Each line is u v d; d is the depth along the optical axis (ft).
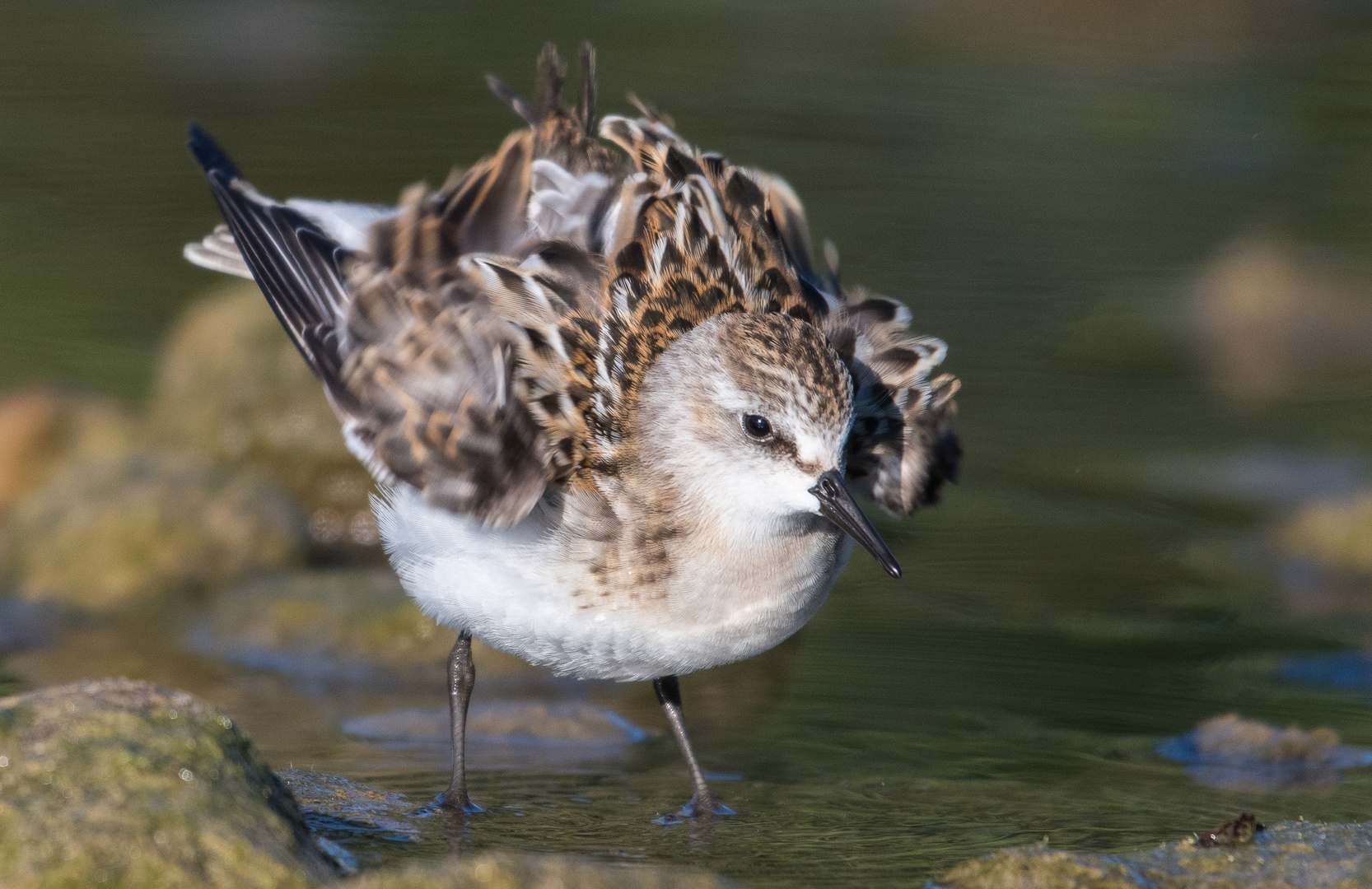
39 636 44.32
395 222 33.68
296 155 73.46
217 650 43.45
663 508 31.17
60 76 83.66
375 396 32.01
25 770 24.52
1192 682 41.45
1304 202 77.15
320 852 26.99
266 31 91.09
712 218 32.73
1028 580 48.39
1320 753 36.47
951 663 42.68
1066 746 37.09
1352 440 58.85
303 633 43.62
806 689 40.98
